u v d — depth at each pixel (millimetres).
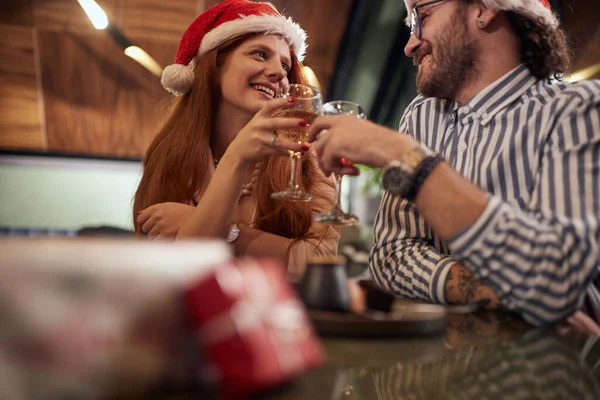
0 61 4500
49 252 430
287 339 569
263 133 1396
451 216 926
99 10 4074
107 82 4785
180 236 1481
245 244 1717
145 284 472
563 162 1107
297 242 1733
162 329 478
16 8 4242
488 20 1324
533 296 917
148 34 4578
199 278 514
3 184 5000
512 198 1269
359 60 4793
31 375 397
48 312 411
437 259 1305
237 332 511
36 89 4695
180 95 2043
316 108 1349
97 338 431
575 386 609
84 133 5004
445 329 919
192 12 4500
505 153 1279
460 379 621
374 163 981
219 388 499
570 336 884
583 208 1039
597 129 1122
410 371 647
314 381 594
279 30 1936
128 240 499
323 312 846
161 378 477
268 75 1910
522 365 691
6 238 484
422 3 1400
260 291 570
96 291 441
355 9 4465
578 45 3580
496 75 1383
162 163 1918
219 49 1931
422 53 1449
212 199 1475
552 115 1226
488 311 1140
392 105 5035
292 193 1341
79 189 5172
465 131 1396
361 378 612
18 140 4914
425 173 938
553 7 3363
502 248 917
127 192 5270
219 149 2045
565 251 913
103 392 431
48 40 4461
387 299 904
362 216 4742
